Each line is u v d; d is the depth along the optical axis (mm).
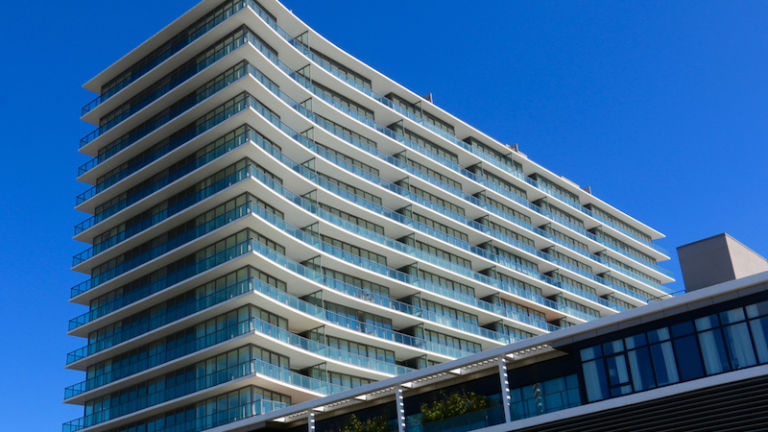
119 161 63656
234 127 55656
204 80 58594
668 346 30125
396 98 71500
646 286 97062
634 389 30484
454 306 66812
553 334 32844
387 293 62000
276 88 58469
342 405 39344
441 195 71000
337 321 55875
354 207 60969
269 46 59500
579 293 83500
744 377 27578
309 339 54438
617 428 29828
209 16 60062
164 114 61531
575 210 89062
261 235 53594
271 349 51000
